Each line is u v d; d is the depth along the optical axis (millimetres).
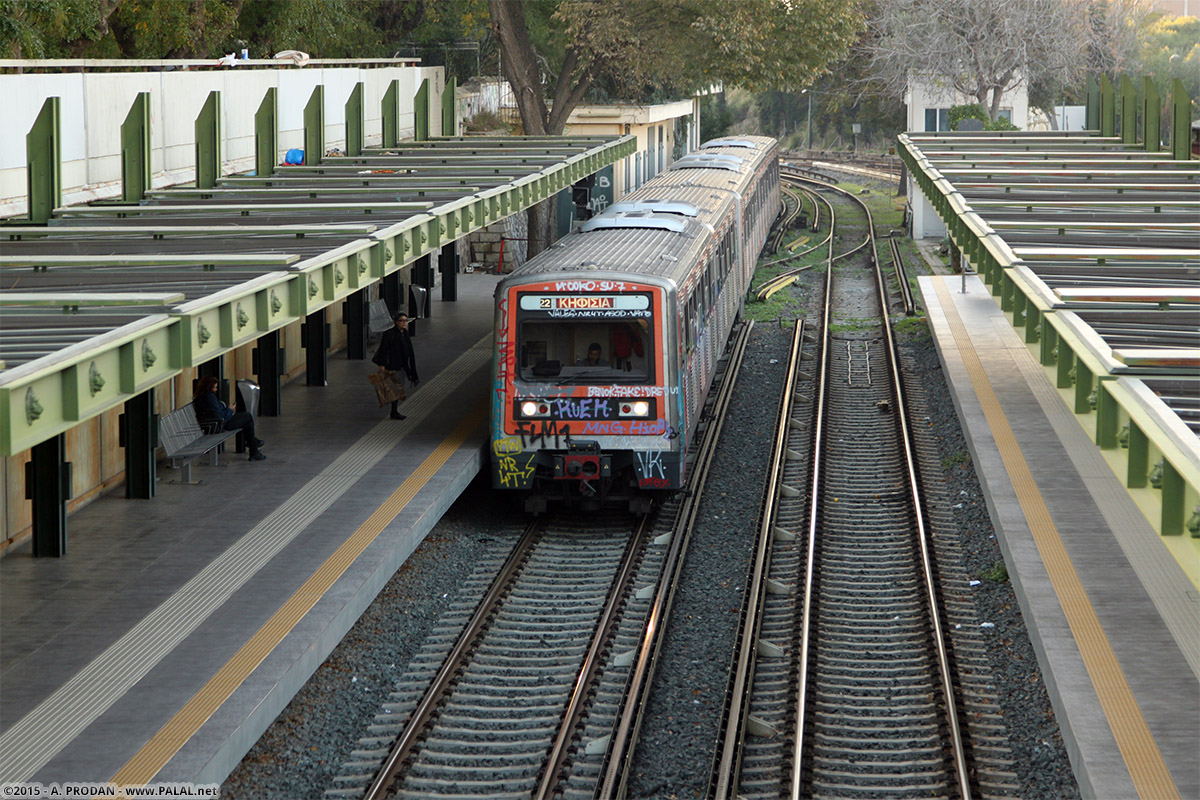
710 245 35188
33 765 13820
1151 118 48031
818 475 29328
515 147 48531
